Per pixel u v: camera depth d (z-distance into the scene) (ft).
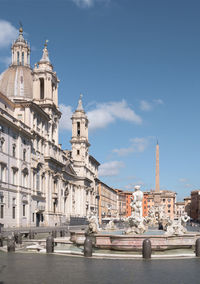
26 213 233.55
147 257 75.87
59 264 68.44
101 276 56.13
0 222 197.06
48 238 88.38
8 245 91.15
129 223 99.30
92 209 452.35
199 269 63.10
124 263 69.92
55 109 296.51
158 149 320.29
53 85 303.27
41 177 266.77
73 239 106.52
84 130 421.59
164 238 85.81
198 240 80.12
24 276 56.03
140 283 51.19
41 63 290.76
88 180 421.18
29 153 239.50
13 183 216.74
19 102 244.83
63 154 330.34
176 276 56.54
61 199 316.60
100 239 88.63
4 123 203.21
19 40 324.39
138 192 103.55
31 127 247.70
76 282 51.62
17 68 309.83
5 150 205.05
